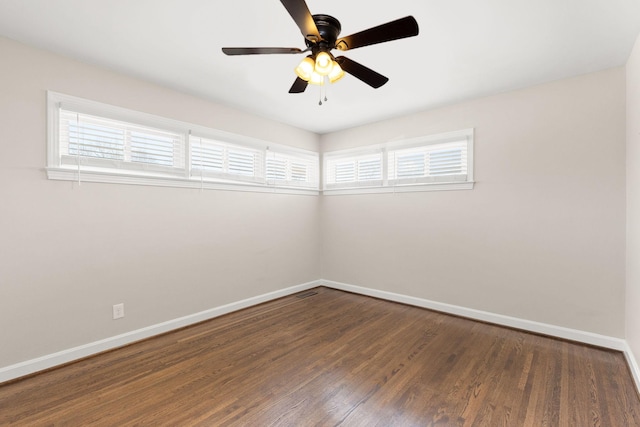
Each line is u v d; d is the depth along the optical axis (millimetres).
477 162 3270
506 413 1793
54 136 2352
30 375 2197
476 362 2389
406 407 1851
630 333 2363
